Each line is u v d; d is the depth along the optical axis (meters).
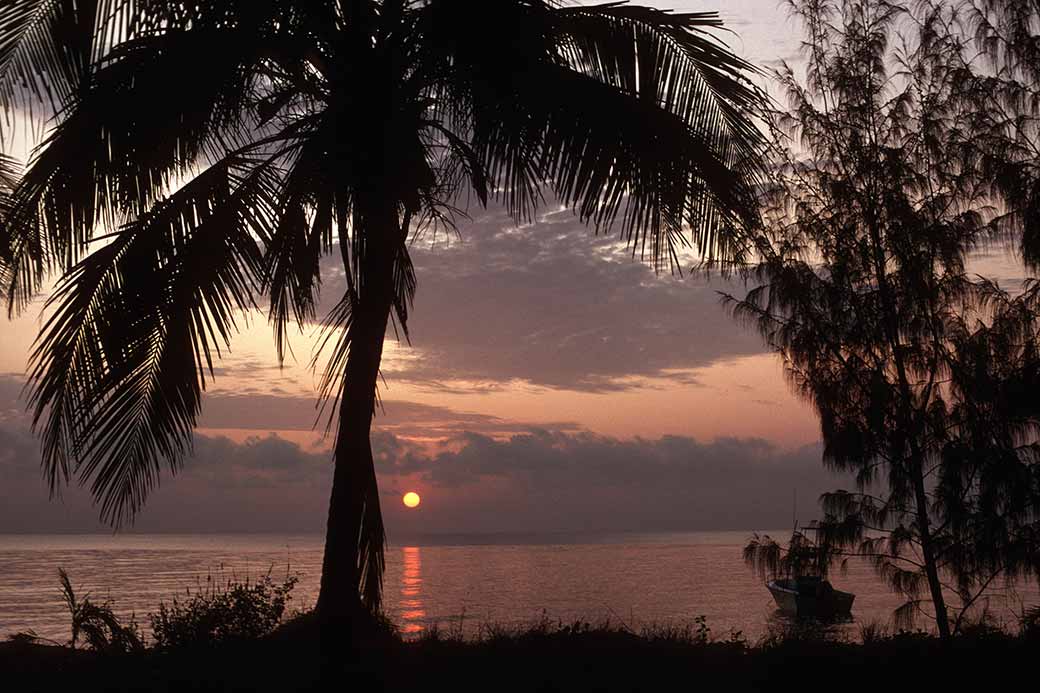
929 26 13.49
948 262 12.98
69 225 7.49
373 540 8.66
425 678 7.56
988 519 12.12
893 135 13.71
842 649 8.98
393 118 7.98
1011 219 12.20
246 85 7.83
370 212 7.91
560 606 94.06
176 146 8.07
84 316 7.18
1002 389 12.15
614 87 7.71
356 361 8.52
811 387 13.52
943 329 13.00
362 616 8.41
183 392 7.26
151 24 7.43
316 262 8.01
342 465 8.48
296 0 7.71
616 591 126.56
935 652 8.84
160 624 8.26
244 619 8.30
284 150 8.12
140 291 7.16
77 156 7.26
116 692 7.02
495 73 7.28
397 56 8.12
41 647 9.02
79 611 9.12
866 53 13.87
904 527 12.95
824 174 13.87
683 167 7.48
